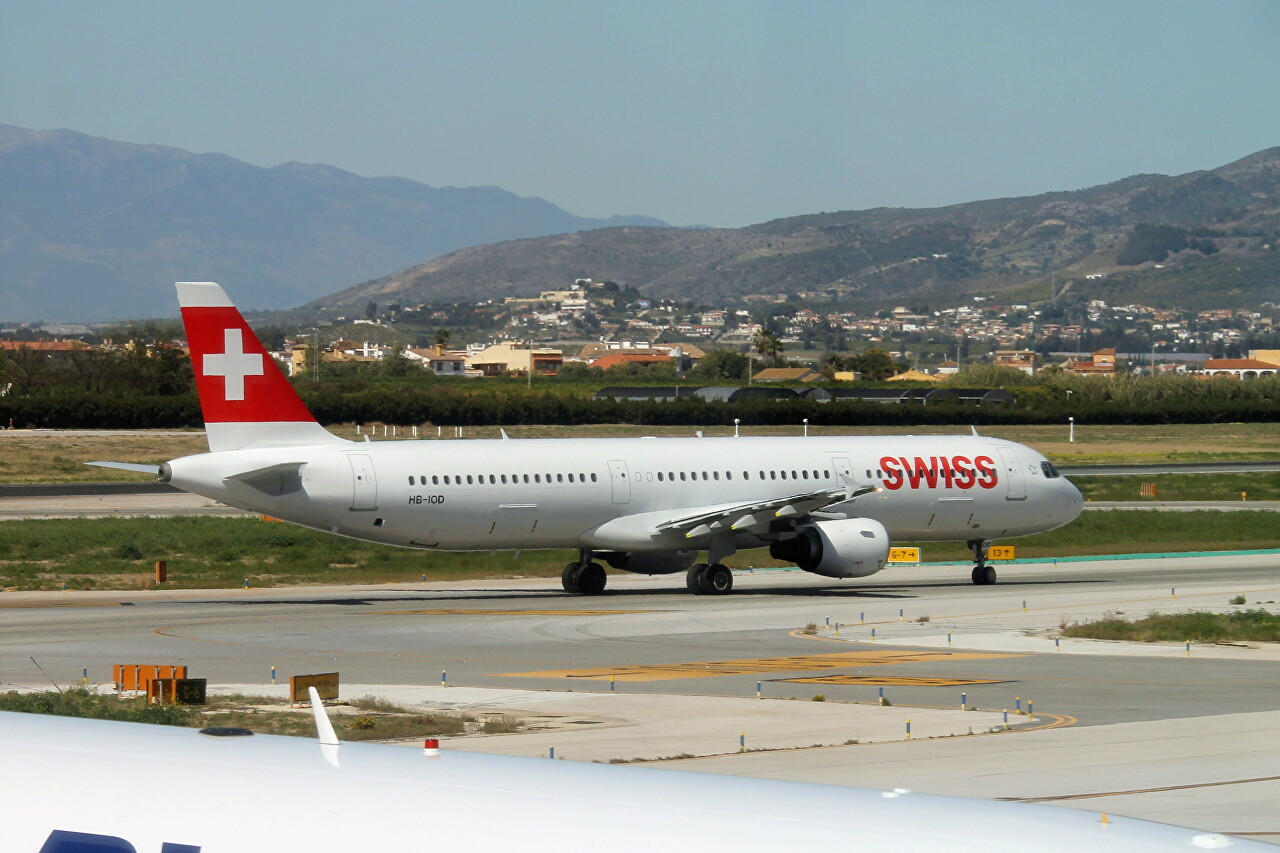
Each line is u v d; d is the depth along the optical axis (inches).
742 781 363.6
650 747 922.1
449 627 1662.2
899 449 2252.7
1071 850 306.5
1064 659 1406.3
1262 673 1304.1
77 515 3083.2
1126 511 3312.0
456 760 376.5
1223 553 2785.4
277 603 1914.4
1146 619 1670.8
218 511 3211.1
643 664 1370.6
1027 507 2300.7
